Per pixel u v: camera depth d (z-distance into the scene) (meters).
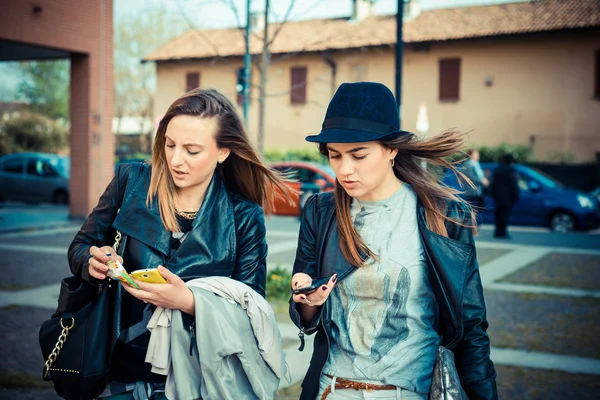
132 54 34.34
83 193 16.64
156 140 2.25
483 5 29.33
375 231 2.13
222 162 2.41
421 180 2.13
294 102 30.75
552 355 5.62
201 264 2.20
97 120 16.50
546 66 26.78
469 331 2.13
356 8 31.31
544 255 11.83
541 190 17.14
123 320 2.22
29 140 33.03
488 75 27.75
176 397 2.10
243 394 2.12
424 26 29.22
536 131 27.06
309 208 2.27
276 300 7.47
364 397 2.05
